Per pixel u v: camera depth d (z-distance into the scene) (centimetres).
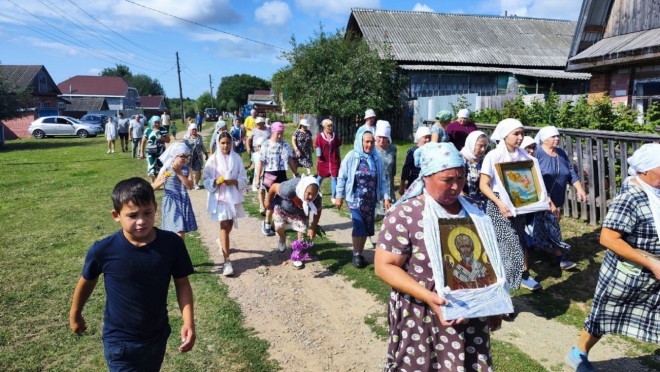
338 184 556
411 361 238
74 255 614
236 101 9994
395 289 246
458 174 226
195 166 1099
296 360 376
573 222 666
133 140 1752
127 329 251
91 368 359
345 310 463
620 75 1028
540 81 2188
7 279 530
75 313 265
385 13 2564
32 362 366
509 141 446
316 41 2167
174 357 375
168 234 264
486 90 2269
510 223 434
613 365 360
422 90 2194
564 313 442
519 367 357
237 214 551
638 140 572
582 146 662
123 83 6906
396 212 237
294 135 964
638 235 296
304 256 579
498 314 226
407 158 637
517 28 2653
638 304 310
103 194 1033
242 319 444
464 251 229
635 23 1019
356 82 2070
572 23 2812
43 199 994
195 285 518
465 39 2447
